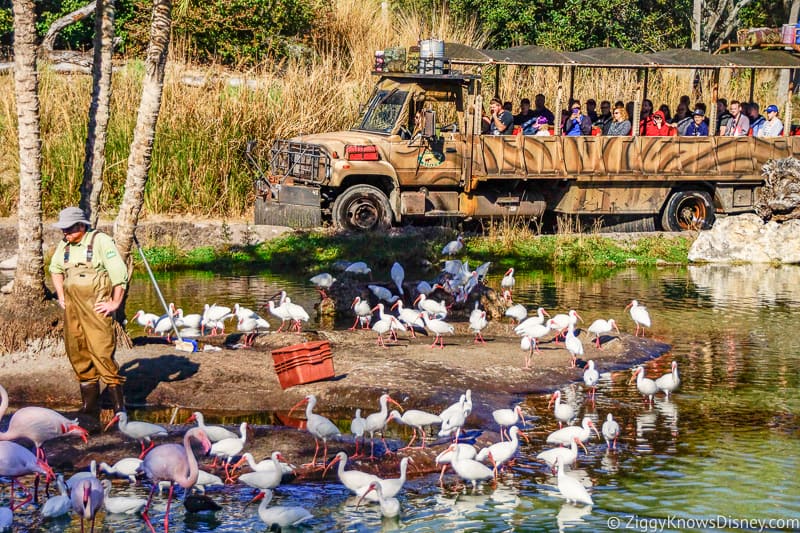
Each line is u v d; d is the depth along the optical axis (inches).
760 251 838.5
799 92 1194.6
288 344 524.7
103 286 409.7
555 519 325.4
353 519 328.5
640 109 860.6
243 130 919.0
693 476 358.6
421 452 385.1
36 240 480.7
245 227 824.3
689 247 849.5
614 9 1322.6
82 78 960.9
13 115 904.9
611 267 807.1
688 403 445.7
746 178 884.6
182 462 323.9
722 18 1593.3
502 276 753.6
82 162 857.5
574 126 862.5
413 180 819.4
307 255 778.8
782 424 415.8
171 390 451.5
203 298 649.0
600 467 369.7
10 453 327.3
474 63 809.5
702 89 1090.1
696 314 625.0
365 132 836.6
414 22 1195.9
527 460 381.1
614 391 466.3
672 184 884.0
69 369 460.8
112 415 424.2
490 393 458.0
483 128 855.7
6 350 472.4
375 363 486.9
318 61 1099.9
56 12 1137.4
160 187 876.6
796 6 1521.9
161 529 320.8
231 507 339.6
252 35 1114.1
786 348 541.3
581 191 853.8
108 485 340.2
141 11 1103.0
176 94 924.0
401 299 619.5
